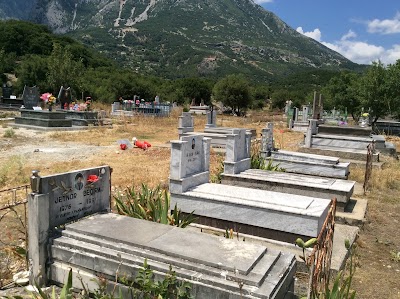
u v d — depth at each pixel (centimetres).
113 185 1048
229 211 728
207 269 439
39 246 509
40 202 506
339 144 1666
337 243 702
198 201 755
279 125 3456
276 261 475
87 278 486
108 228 539
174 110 4128
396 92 2756
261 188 973
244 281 419
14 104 3934
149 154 1596
